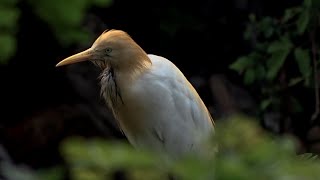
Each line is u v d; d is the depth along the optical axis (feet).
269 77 38.34
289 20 40.37
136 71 26.78
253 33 44.32
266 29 40.65
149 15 47.26
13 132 41.45
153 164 8.82
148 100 26.86
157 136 27.45
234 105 44.65
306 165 8.68
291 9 38.83
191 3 47.32
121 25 47.19
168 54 47.98
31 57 42.34
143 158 8.80
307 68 38.34
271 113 43.70
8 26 10.64
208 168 8.56
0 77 43.16
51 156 41.63
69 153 8.87
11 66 42.73
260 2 46.88
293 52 40.32
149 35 47.60
